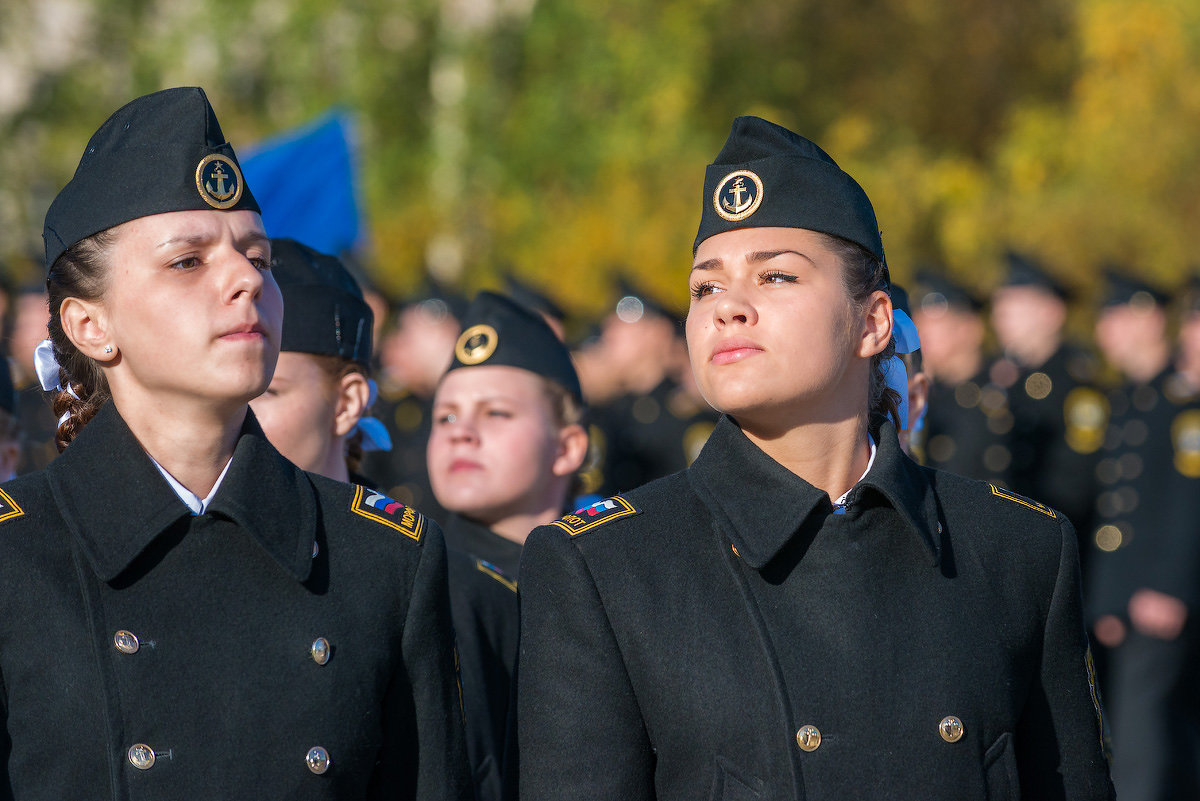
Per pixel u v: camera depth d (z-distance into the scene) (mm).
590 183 33281
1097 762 6215
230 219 5711
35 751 5309
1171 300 20234
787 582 5980
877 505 6098
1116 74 34281
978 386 20453
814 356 5961
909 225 33531
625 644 5922
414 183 34625
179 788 5387
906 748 5746
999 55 38438
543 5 34625
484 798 7742
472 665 8008
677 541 6098
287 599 5691
